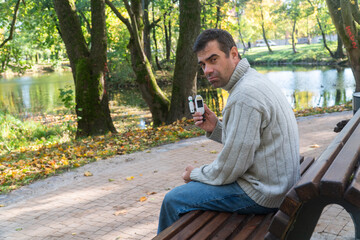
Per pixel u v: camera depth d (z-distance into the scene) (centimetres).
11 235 394
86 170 629
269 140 215
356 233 290
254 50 7556
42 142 1230
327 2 1470
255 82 215
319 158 197
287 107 226
